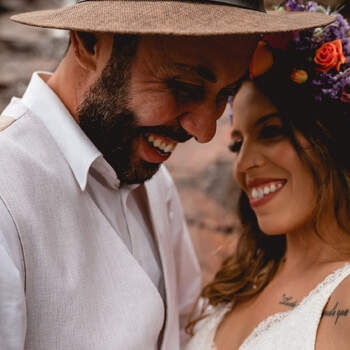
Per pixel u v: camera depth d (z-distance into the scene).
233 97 1.54
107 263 1.32
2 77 5.57
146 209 1.60
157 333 1.40
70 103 1.35
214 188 3.71
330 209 1.39
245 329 1.50
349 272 1.28
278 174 1.43
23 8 6.96
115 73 1.22
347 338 1.17
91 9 1.11
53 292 1.21
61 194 1.27
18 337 1.13
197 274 1.94
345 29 1.38
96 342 1.25
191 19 1.02
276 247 1.65
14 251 1.17
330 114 1.36
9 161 1.22
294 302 1.39
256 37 1.23
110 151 1.33
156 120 1.23
